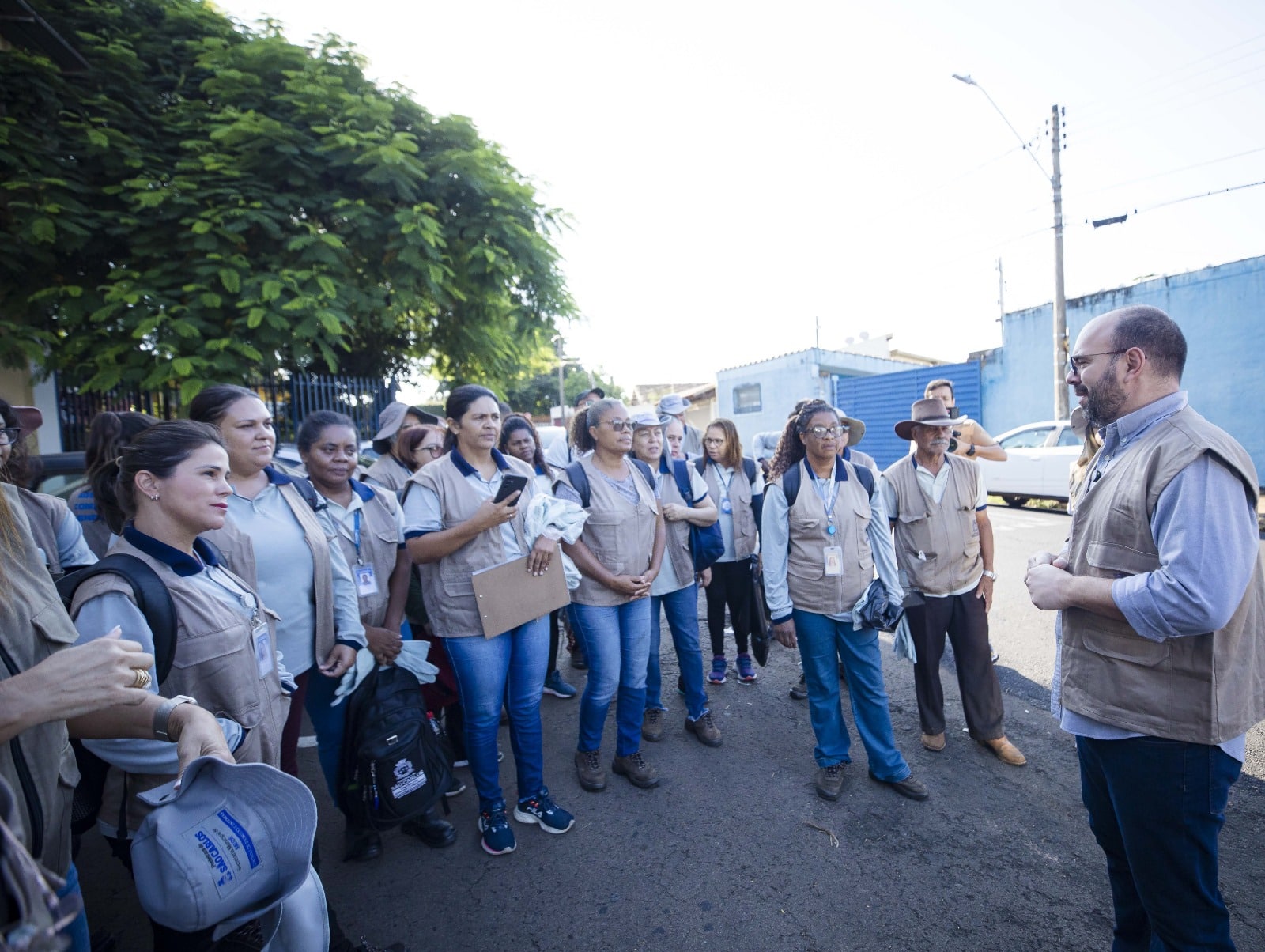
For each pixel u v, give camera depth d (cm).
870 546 294
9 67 671
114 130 711
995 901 224
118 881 252
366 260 823
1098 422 166
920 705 329
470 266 861
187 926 107
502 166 913
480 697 255
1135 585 145
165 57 833
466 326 981
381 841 270
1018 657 447
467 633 254
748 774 315
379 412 985
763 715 382
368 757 228
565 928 218
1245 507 139
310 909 133
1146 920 170
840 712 297
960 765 315
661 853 256
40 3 740
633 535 299
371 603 278
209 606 164
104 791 155
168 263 695
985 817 274
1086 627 162
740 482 421
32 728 115
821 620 289
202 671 161
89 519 322
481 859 257
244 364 704
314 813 118
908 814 277
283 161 745
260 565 221
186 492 158
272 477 236
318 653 234
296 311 679
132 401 786
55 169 680
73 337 704
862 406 1881
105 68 764
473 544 256
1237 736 143
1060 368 1309
